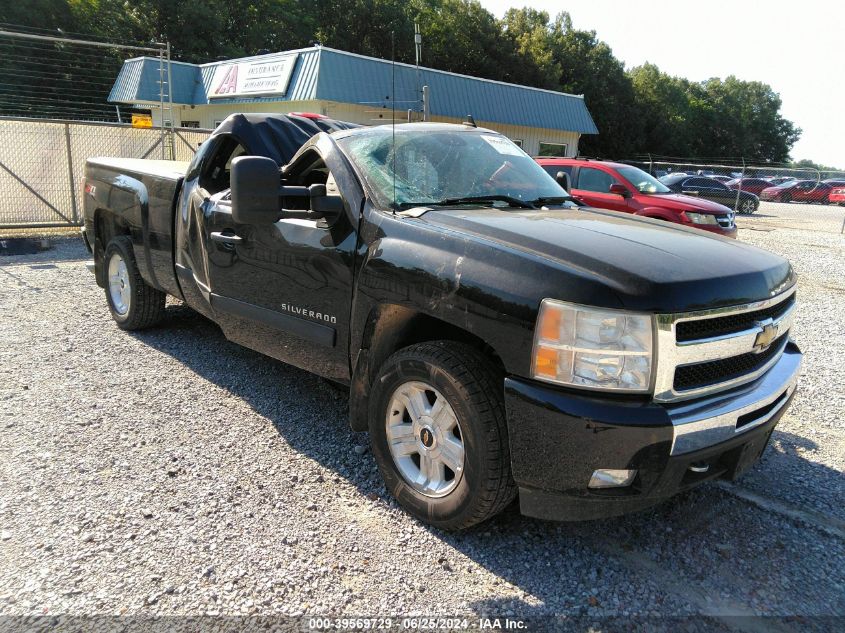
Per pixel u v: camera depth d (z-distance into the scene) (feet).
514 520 10.09
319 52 62.95
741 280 8.81
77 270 28.32
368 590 8.36
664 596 8.42
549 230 9.58
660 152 182.50
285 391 14.90
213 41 119.96
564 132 93.66
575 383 7.95
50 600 7.95
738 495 10.99
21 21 99.86
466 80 75.41
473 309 8.71
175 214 15.97
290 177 13.12
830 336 21.79
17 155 37.60
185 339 18.62
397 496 10.06
